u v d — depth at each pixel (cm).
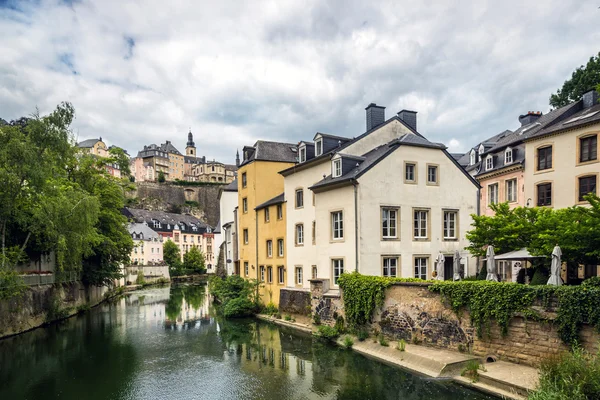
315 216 2342
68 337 2261
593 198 1290
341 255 2130
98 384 1455
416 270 2189
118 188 3738
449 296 1484
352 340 1831
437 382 1284
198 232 11181
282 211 2831
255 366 1617
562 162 2522
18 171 2022
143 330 2447
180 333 2334
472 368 1257
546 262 1524
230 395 1304
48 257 3008
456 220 2336
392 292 1719
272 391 1324
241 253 3438
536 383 1038
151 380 1482
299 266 2606
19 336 2284
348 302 1917
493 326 1344
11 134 2019
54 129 2125
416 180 2217
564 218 1469
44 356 1852
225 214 4869
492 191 3150
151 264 7669
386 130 2542
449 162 2333
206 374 1534
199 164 16112
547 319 1186
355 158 2253
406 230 2167
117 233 3809
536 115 3441
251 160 3244
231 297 3045
